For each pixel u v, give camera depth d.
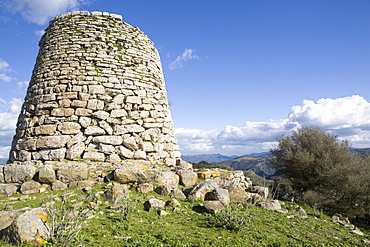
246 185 11.61
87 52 12.56
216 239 5.43
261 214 7.91
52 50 12.83
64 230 5.01
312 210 10.58
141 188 8.79
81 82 11.91
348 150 16.41
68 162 10.50
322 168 15.09
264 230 6.46
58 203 7.73
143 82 13.25
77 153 10.91
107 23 13.49
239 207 8.41
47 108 11.63
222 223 6.37
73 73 12.06
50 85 11.97
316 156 15.91
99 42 12.90
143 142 12.10
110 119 11.73
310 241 6.05
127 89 12.55
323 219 8.97
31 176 9.25
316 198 14.00
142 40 14.27
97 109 11.73
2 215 5.85
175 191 8.78
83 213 6.43
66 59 12.35
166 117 13.93
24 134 11.70
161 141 12.94
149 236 5.35
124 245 4.86
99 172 10.12
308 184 15.66
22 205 7.60
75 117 11.42
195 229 6.04
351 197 15.05
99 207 7.20
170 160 12.95
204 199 8.59
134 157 11.71
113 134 11.65
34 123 11.55
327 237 6.65
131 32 13.99
